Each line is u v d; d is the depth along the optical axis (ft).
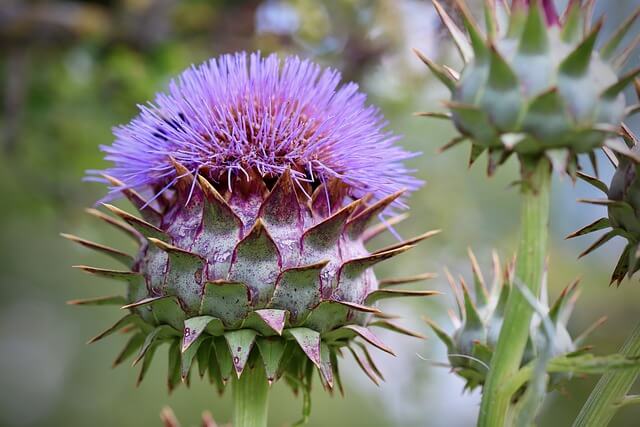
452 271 2.12
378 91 2.03
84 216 2.14
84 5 2.08
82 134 2.09
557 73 1.08
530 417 1.07
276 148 1.24
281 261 1.19
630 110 1.10
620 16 2.06
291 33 1.99
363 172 1.26
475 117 1.09
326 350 1.20
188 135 1.24
